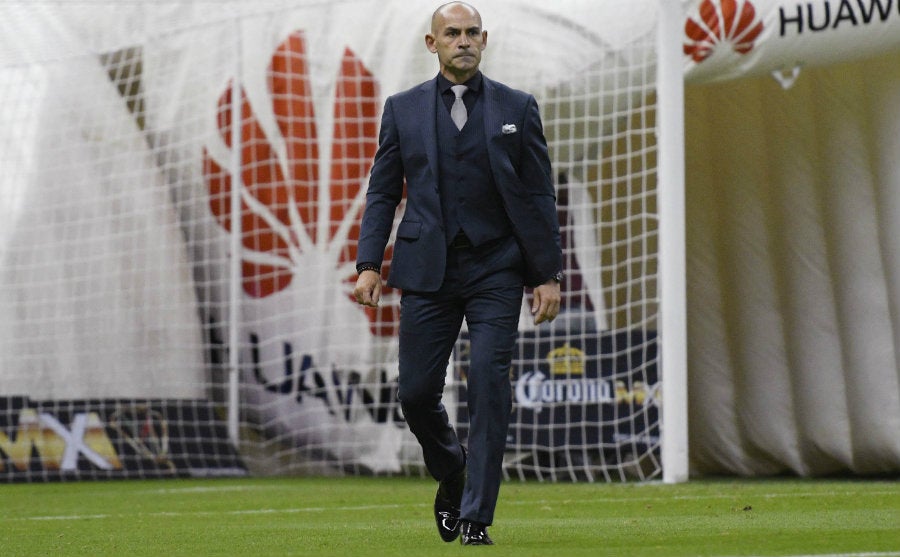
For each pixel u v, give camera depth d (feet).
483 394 40.81
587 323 97.55
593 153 97.19
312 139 110.11
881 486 83.15
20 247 112.47
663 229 87.30
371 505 70.64
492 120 41.83
